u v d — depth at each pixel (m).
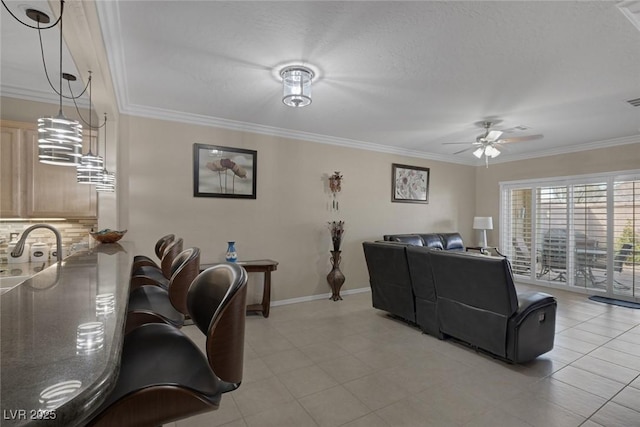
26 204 2.92
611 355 3.02
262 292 4.50
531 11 1.94
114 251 2.33
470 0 1.84
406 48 2.38
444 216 6.48
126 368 1.01
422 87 3.08
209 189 4.12
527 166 6.14
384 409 2.17
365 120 4.17
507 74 2.79
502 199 6.53
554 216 5.77
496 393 2.37
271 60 2.58
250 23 2.09
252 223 4.43
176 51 2.44
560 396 2.33
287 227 4.71
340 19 2.04
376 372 2.68
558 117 3.94
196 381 0.99
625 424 2.02
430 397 2.31
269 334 3.53
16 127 2.88
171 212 3.90
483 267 2.78
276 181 4.62
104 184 2.74
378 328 3.72
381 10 1.94
